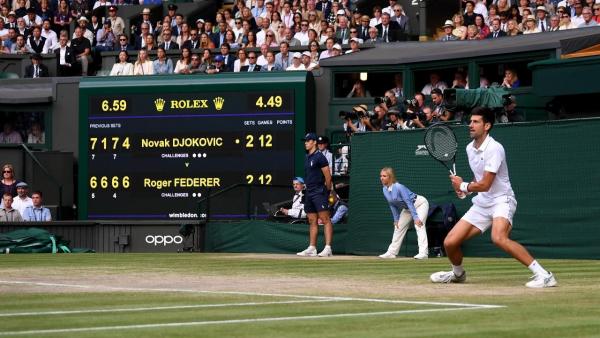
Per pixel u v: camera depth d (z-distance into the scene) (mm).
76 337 8867
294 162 29453
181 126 30250
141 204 30469
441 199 24016
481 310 10930
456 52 28594
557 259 22062
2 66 35594
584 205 21844
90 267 19625
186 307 11422
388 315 10461
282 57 32125
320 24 33719
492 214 14094
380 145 25203
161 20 38500
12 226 28453
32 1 39031
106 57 34938
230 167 29906
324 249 24328
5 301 12336
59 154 31875
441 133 15977
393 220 24750
